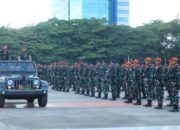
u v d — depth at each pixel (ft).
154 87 68.74
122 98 88.63
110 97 92.58
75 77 109.40
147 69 70.95
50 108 67.21
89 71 97.50
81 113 59.93
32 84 67.56
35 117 55.06
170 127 46.88
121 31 211.82
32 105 72.59
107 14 310.04
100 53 205.46
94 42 207.82
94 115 57.62
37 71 73.41
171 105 69.97
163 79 66.80
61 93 108.37
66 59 209.87
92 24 215.31
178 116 56.70
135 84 75.20
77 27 214.90
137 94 74.33
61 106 70.90
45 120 52.16
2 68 72.02
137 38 210.59
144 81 71.51
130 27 213.46
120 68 86.17
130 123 49.90
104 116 56.49
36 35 216.33
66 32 211.82
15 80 67.05
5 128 45.73
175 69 64.03
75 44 212.02
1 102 67.00
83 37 211.00
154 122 50.75
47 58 206.80
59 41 213.46
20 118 53.93
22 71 72.28
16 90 66.44
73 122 50.55
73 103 77.25
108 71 87.15
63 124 48.88
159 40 211.20
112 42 209.36
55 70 123.54
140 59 208.85
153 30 215.72
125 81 81.35
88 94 98.84
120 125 48.24
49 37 214.07
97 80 91.76
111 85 85.66
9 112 60.70
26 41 209.97
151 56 209.87
